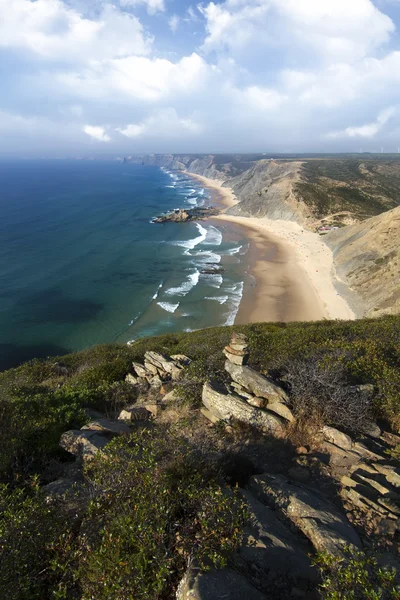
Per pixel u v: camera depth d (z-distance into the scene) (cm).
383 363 983
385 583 373
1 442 726
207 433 801
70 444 758
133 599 360
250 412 796
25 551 428
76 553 423
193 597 349
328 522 497
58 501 533
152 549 399
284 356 1057
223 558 397
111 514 459
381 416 819
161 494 479
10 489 606
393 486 595
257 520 480
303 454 702
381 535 501
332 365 910
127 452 604
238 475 639
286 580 405
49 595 412
